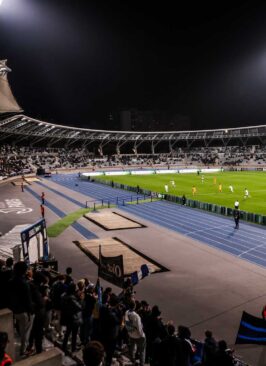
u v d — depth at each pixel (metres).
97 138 117.94
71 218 34.22
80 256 22.73
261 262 21.66
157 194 46.94
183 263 21.48
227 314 14.98
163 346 7.79
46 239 18.03
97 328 9.12
